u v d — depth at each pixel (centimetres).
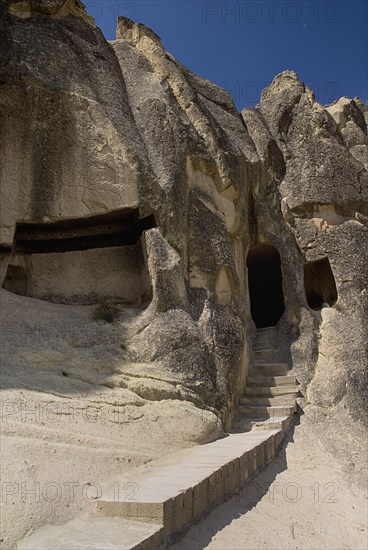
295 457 897
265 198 1427
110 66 1113
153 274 930
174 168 1062
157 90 1162
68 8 1096
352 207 1420
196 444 743
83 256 1045
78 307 934
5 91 945
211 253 1088
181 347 871
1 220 922
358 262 1334
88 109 1000
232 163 1228
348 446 966
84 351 805
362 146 1619
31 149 950
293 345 1220
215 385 898
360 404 1073
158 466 612
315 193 1401
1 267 954
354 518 745
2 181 927
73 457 555
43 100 965
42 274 1018
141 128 1102
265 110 1619
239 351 1012
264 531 587
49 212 952
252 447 736
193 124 1214
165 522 456
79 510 483
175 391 809
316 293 1470
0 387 639
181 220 1041
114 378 770
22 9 1038
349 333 1218
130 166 990
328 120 1523
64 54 1028
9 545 425
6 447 523
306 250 1378
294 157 1494
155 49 1260
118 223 1025
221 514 569
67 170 969
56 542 411
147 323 886
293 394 1092
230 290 1116
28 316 836
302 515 688
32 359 738
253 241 1383
